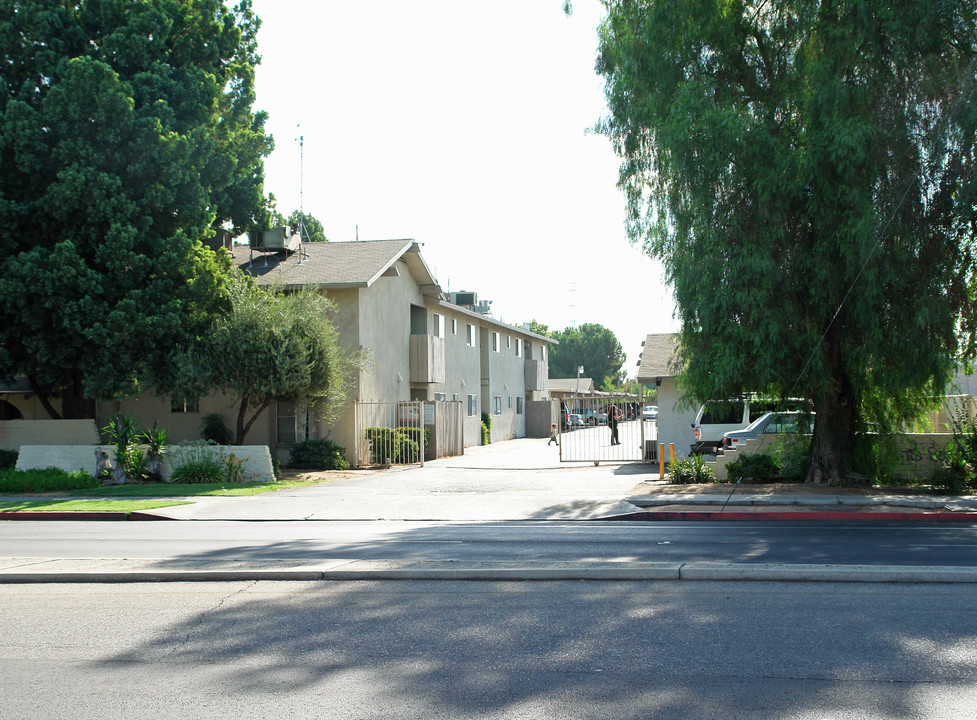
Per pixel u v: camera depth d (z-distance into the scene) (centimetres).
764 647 566
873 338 1473
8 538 1205
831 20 1474
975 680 497
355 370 2509
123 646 595
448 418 3091
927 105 1440
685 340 1622
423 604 707
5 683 515
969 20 1392
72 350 2073
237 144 2347
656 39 1591
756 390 1630
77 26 2142
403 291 3041
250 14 2489
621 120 1692
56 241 2077
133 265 2056
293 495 1773
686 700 467
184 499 1714
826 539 1098
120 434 2073
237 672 530
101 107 1995
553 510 1490
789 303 1488
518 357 5112
